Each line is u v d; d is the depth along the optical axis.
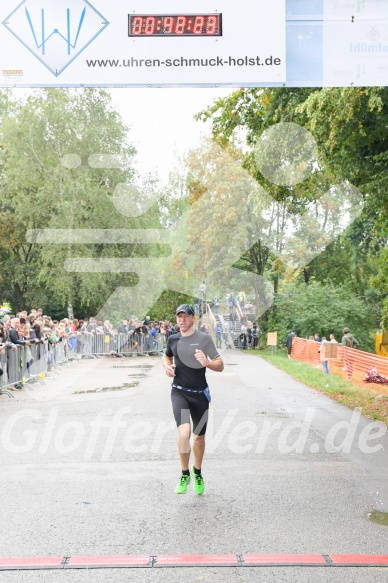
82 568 4.95
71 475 7.59
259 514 6.19
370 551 5.29
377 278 16.44
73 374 18.61
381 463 8.12
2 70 7.22
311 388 15.49
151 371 19.53
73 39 7.21
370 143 11.40
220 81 7.25
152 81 7.24
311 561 5.07
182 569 4.95
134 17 7.20
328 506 6.42
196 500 6.63
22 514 6.19
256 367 20.19
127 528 5.82
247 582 4.71
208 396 6.92
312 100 10.43
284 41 7.27
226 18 7.21
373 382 16.81
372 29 7.36
